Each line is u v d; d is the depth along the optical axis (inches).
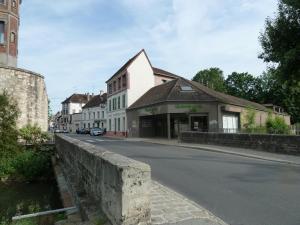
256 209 250.2
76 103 3599.9
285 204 262.8
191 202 269.6
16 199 510.9
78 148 356.8
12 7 1186.6
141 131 1514.5
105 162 227.5
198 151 732.7
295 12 813.2
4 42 1152.8
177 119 1334.9
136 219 192.2
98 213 237.3
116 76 1852.9
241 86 2691.9
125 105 1679.4
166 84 1492.4
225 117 1299.2
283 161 527.5
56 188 534.9
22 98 968.9
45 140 877.8
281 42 842.2
